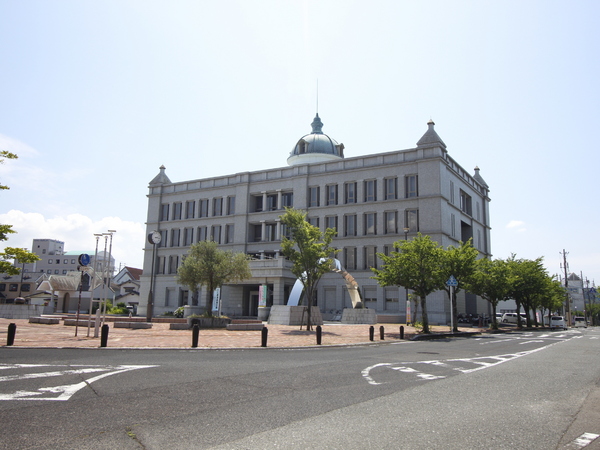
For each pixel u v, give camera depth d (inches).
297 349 676.7
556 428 241.0
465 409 279.1
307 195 2020.2
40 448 195.6
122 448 196.9
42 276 2906.0
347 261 1902.1
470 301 2044.8
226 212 2208.4
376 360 526.9
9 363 444.8
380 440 212.1
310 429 229.0
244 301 1985.7
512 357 591.5
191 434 217.9
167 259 2290.8
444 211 1777.8
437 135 1797.5
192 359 506.6
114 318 1321.4
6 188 810.2
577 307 4534.9
